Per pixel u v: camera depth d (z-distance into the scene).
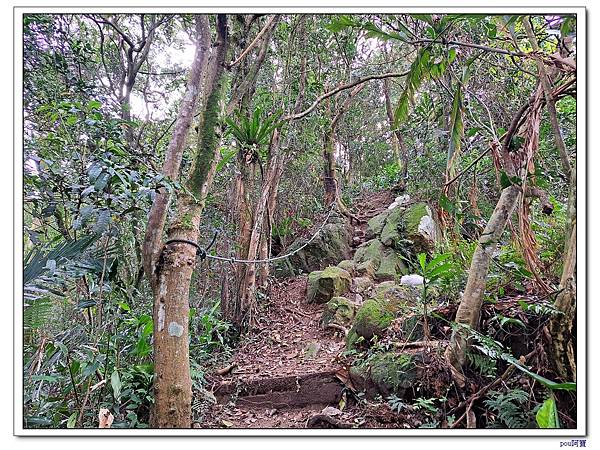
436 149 5.16
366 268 5.20
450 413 2.13
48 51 3.07
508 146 2.34
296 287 5.45
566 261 1.88
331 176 7.01
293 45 5.13
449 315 2.62
